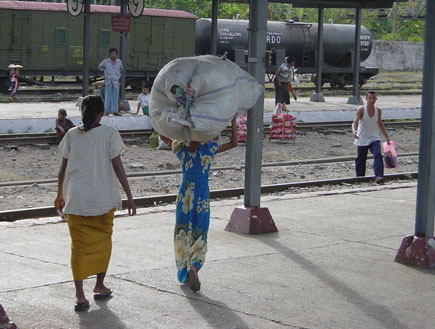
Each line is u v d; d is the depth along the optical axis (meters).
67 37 38.59
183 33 41.97
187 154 7.49
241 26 44.06
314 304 7.06
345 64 48.31
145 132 23.56
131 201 6.91
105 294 7.09
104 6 40.22
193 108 7.23
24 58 37.62
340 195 13.74
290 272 8.19
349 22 82.12
